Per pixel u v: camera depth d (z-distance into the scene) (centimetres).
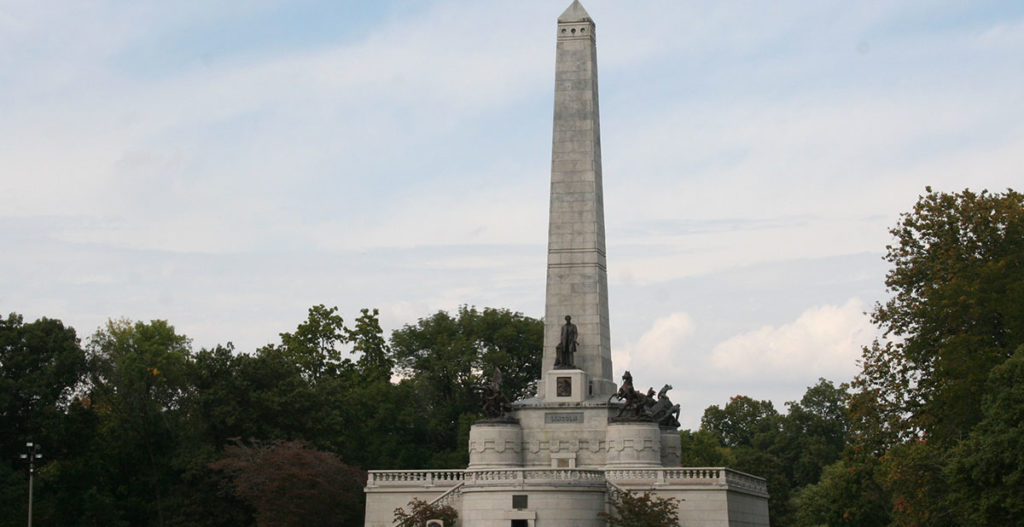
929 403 7488
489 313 14175
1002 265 7269
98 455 10075
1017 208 7656
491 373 13712
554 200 9981
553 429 9331
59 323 10469
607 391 9688
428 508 8150
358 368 12812
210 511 9594
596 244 9875
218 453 9800
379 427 11981
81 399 10469
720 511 8238
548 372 9525
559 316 9788
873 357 7888
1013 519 6406
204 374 10075
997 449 6294
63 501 9938
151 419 10044
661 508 7938
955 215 7788
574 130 10075
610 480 8450
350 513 9488
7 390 9800
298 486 8831
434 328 14262
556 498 7919
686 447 13938
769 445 17100
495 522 7938
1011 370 6494
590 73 10169
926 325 7562
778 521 13100
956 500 6719
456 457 12250
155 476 10025
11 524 9212
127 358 10138
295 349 12331
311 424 10081
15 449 9938
